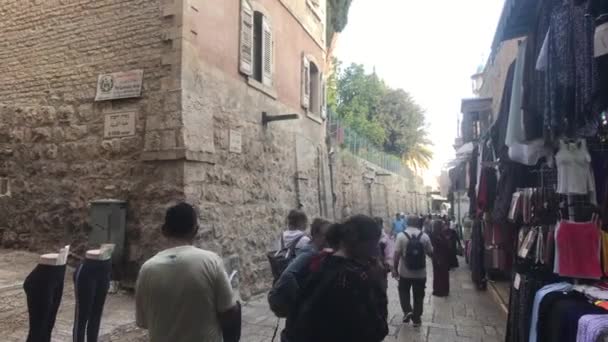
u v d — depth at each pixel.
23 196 8.20
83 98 7.91
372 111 33.41
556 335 3.45
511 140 4.67
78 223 7.66
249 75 9.29
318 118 13.86
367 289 2.58
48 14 8.42
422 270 6.91
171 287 2.56
